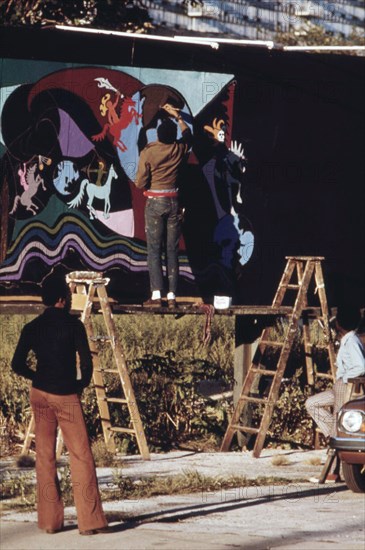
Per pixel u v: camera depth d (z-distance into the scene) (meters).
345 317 15.48
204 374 19.25
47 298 12.21
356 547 11.27
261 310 18.36
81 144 17.88
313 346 19.48
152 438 18.27
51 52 17.64
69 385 11.98
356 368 15.26
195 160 18.83
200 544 11.38
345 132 20.08
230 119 19.08
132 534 11.89
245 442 18.47
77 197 17.84
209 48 18.88
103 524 11.90
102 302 16.91
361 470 14.43
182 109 18.67
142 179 17.58
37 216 17.55
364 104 20.23
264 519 12.73
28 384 18.81
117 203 18.14
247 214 19.27
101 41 18.00
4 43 17.33
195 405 18.94
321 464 16.86
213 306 18.12
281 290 18.72
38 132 17.56
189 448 18.19
